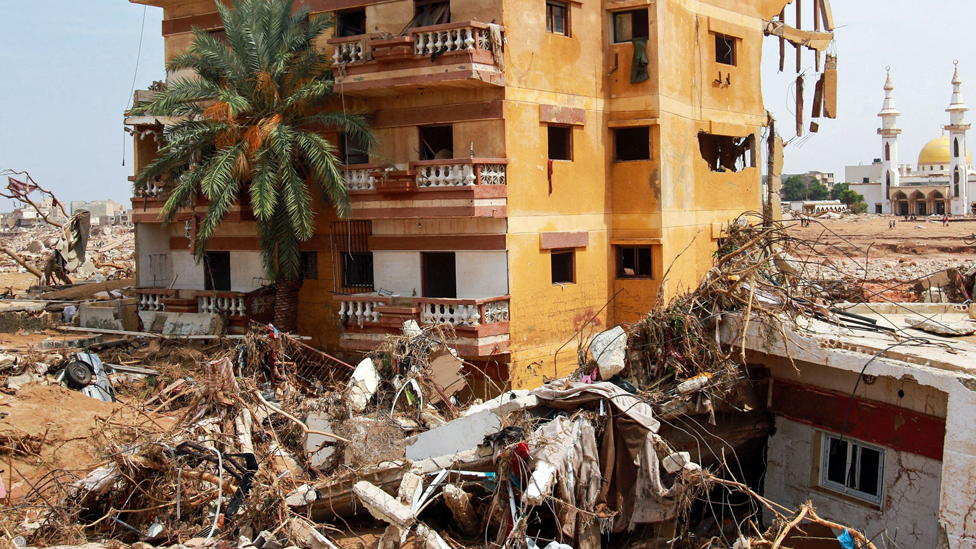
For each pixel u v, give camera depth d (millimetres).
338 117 20391
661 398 12047
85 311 24391
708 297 13102
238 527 11508
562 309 21250
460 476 12078
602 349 12719
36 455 15055
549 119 20703
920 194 122625
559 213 21188
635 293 22484
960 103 118125
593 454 11344
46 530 11422
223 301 23266
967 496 9938
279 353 17922
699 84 24484
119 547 10891
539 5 20578
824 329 12461
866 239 65062
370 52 20484
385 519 10781
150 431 14172
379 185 20203
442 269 21156
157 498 12297
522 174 20125
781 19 28984
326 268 22531
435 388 15742
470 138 20156
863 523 11781
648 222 22266
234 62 21188
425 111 20688
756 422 13172
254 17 21031
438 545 10547
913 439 11125
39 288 30750
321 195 21609
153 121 24484
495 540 11523
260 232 21422
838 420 12148
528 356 20234
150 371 21453
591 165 22141
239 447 12617
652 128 22109
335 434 13695
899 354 10898
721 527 12734
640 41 21906
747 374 12883
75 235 32625
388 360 16047
